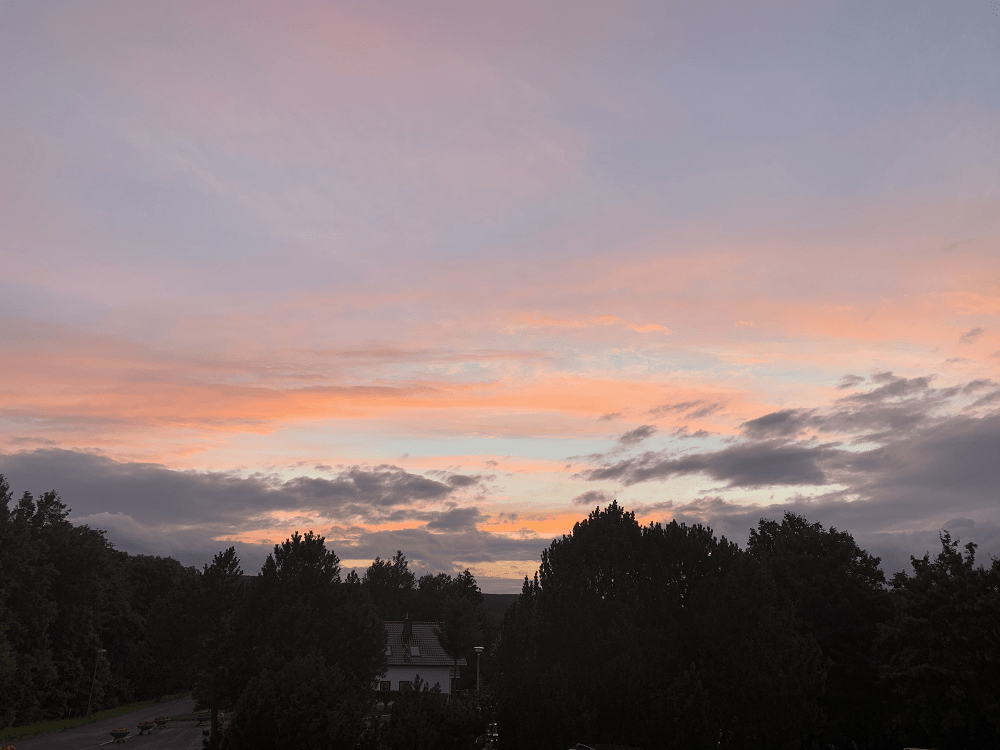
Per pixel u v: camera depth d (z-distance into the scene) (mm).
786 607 34344
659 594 34688
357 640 40750
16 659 71938
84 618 89062
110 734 62625
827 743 37375
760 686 30438
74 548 89250
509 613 34719
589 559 36531
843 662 37812
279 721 27328
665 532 37062
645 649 32156
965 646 32281
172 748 51219
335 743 27297
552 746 29438
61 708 83062
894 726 33375
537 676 30812
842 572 40812
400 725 27750
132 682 111062
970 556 34000
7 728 63875
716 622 32438
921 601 33750
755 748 30344
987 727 30781
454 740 28109
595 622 33938
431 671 80188
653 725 29562
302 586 42312
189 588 106750
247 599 42156
